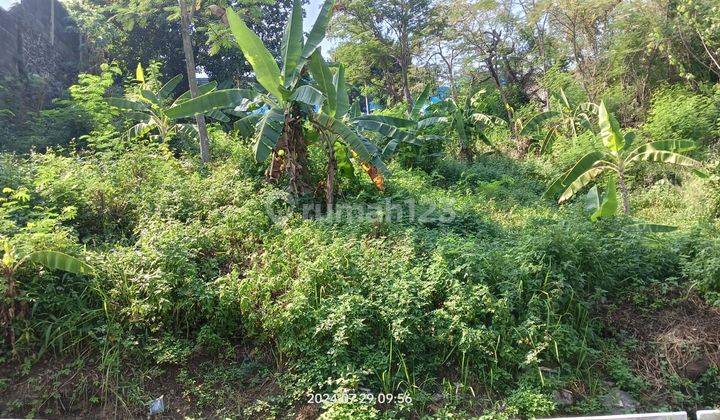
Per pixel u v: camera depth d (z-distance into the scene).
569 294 5.73
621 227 6.95
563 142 15.30
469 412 4.81
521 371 5.18
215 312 5.22
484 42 22.33
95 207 6.79
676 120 13.67
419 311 5.26
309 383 4.82
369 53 24.31
